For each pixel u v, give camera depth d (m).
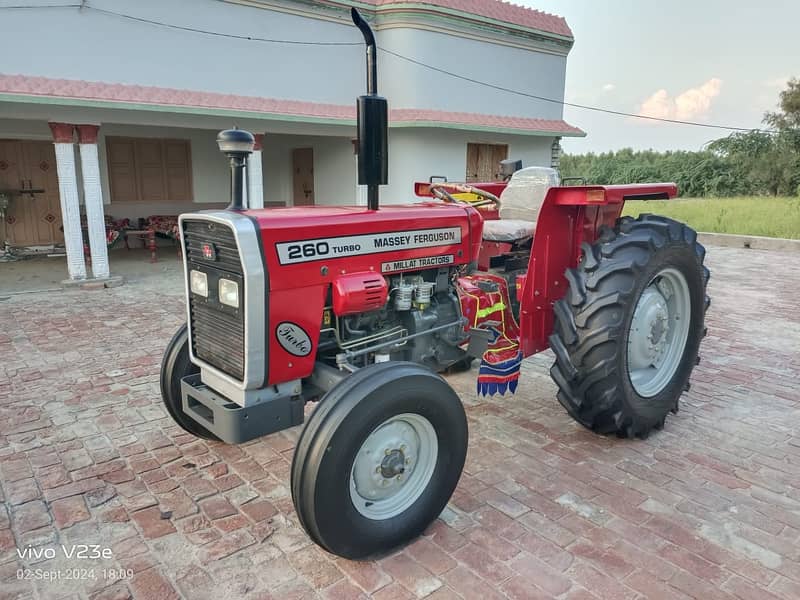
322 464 2.27
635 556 2.55
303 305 2.62
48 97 7.25
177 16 8.76
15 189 10.68
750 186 25.56
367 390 2.37
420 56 11.02
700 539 2.67
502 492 3.07
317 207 3.21
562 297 3.61
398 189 11.55
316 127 10.34
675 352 3.93
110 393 4.36
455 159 11.92
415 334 3.11
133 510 2.90
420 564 2.51
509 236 3.92
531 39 12.70
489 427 3.84
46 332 5.95
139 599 2.30
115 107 7.77
